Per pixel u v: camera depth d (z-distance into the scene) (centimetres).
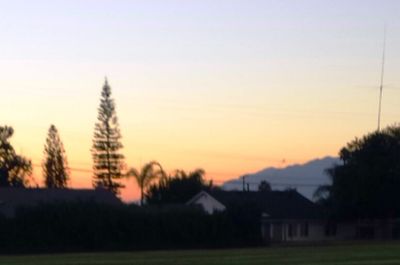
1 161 11375
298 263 4456
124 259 5150
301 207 10012
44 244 6856
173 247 7350
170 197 10856
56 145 12100
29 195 8500
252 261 4712
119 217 7181
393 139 9269
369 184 9106
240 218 7694
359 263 4406
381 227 9706
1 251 6688
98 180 11250
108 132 11231
